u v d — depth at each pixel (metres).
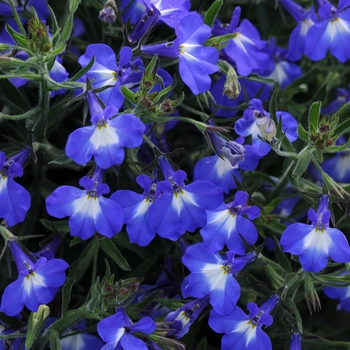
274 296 0.30
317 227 0.29
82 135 0.28
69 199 0.29
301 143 0.33
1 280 0.33
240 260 0.29
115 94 0.29
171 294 0.33
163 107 0.29
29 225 0.33
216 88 0.33
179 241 0.32
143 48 0.30
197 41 0.30
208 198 0.29
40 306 0.28
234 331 0.29
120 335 0.28
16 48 0.29
